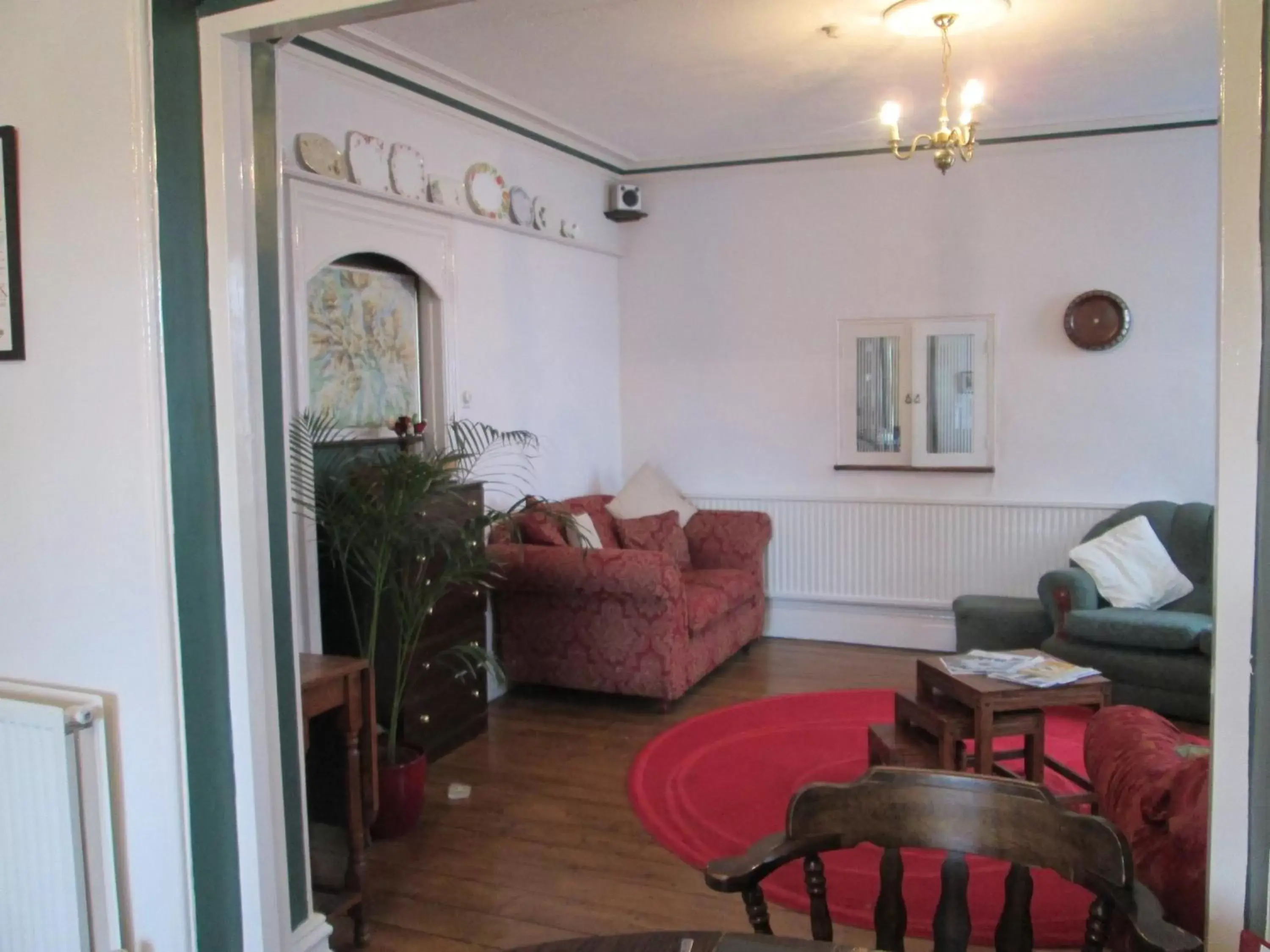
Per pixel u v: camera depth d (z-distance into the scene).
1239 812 1.51
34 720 2.19
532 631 4.75
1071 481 5.39
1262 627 1.48
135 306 2.19
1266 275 1.45
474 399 4.71
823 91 4.54
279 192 2.36
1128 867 1.35
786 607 5.98
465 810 3.56
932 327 5.57
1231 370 1.47
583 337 5.76
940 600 5.59
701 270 6.01
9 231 2.28
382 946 2.68
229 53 2.14
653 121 5.05
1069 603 4.62
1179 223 5.09
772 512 5.92
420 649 3.94
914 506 5.60
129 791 2.30
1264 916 1.51
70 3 2.18
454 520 4.03
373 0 1.99
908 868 3.02
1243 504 1.48
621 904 2.90
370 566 3.43
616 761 4.02
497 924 2.79
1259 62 1.43
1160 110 4.96
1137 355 5.21
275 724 2.31
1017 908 1.49
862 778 1.55
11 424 2.33
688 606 4.70
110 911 2.29
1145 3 3.49
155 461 2.20
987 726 3.22
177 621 2.23
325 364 3.91
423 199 4.27
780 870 3.04
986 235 5.43
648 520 5.48
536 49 3.92
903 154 5.46
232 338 2.17
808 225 5.77
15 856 2.26
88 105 2.19
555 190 5.39
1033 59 4.11
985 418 5.52
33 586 2.35
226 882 2.29
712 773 3.87
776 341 5.89
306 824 2.47
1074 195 5.26
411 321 4.40
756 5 3.49
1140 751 2.30
